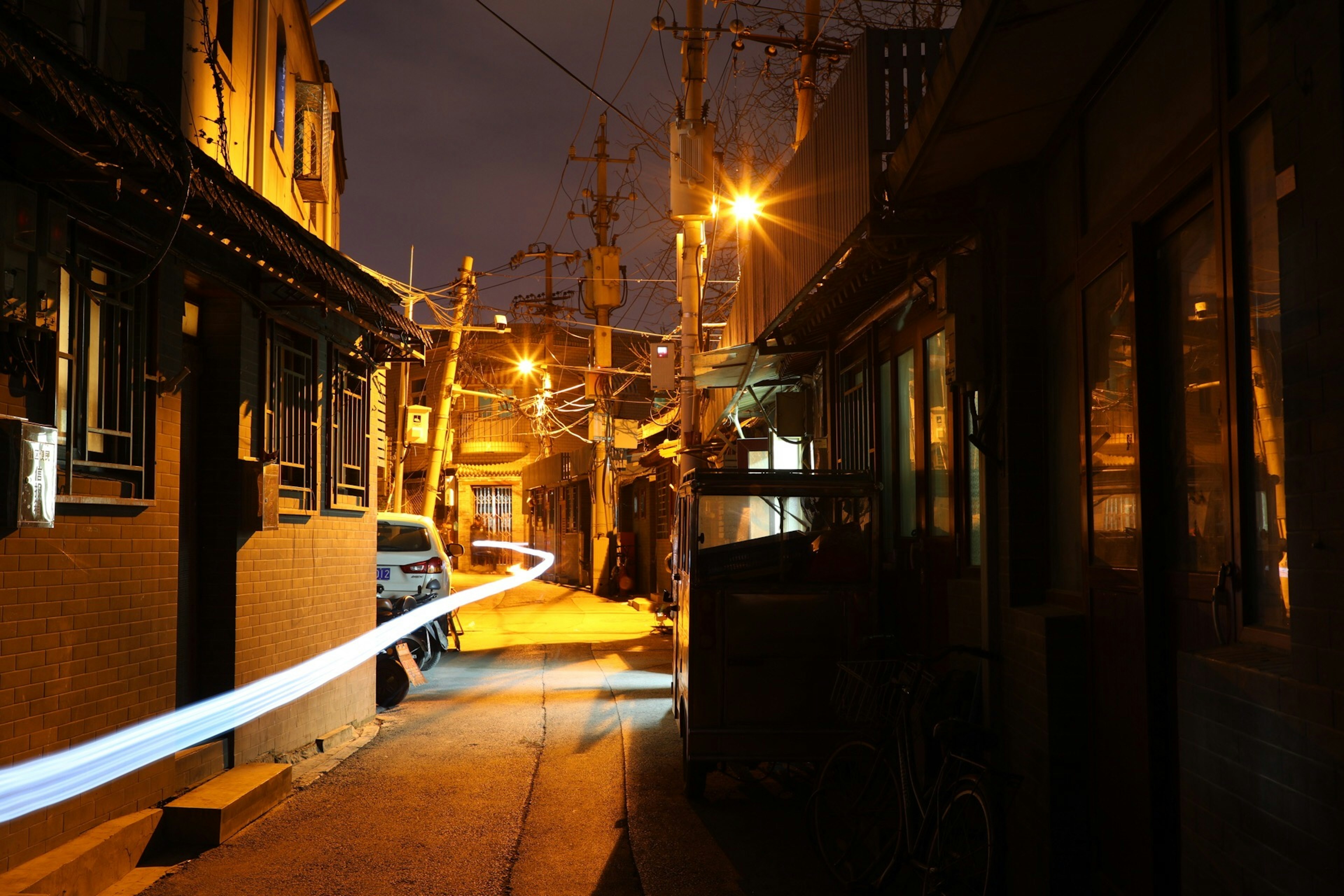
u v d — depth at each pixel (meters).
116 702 5.59
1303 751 2.49
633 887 5.36
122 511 5.68
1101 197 4.71
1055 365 5.41
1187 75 3.82
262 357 7.71
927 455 7.61
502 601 26.73
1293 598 2.62
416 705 11.13
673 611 9.06
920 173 5.61
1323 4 2.50
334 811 6.79
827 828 5.61
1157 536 4.12
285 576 8.12
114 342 5.74
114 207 5.54
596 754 8.55
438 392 38.53
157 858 5.75
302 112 10.35
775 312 9.62
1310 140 2.57
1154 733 4.04
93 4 5.84
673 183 13.20
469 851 5.93
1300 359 2.61
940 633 7.27
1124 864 4.37
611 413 28.64
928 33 6.26
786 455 14.40
